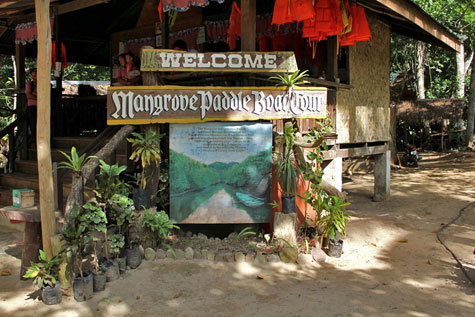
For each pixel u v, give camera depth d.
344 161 14.38
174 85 5.62
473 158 16.53
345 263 5.41
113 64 11.43
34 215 4.62
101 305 4.14
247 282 4.71
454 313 4.00
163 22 7.30
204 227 6.41
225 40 9.79
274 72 5.67
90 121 9.51
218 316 3.92
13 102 18.28
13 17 8.70
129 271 4.94
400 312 4.01
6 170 8.24
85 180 4.99
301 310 4.04
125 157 6.96
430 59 26.31
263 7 9.65
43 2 4.32
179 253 5.35
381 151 9.66
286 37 9.42
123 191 5.25
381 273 5.09
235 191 5.75
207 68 5.52
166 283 4.65
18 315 3.98
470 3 22.41
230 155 5.73
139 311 4.04
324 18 6.16
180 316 3.93
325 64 9.38
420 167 15.48
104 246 5.12
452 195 9.96
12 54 10.76
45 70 4.37
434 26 8.62
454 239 6.62
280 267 5.16
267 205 5.79
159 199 5.99
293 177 5.61
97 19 10.89
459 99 20.17
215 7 10.23
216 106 5.57
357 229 6.91
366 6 7.84
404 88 20.08
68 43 11.87
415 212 8.50
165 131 6.36
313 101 5.78
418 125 22.23
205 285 4.62
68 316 3.96
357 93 8.66
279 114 5.68
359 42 8.68
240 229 6.16
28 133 8.52
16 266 5.25
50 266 4.21
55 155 8.26
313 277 4.89
